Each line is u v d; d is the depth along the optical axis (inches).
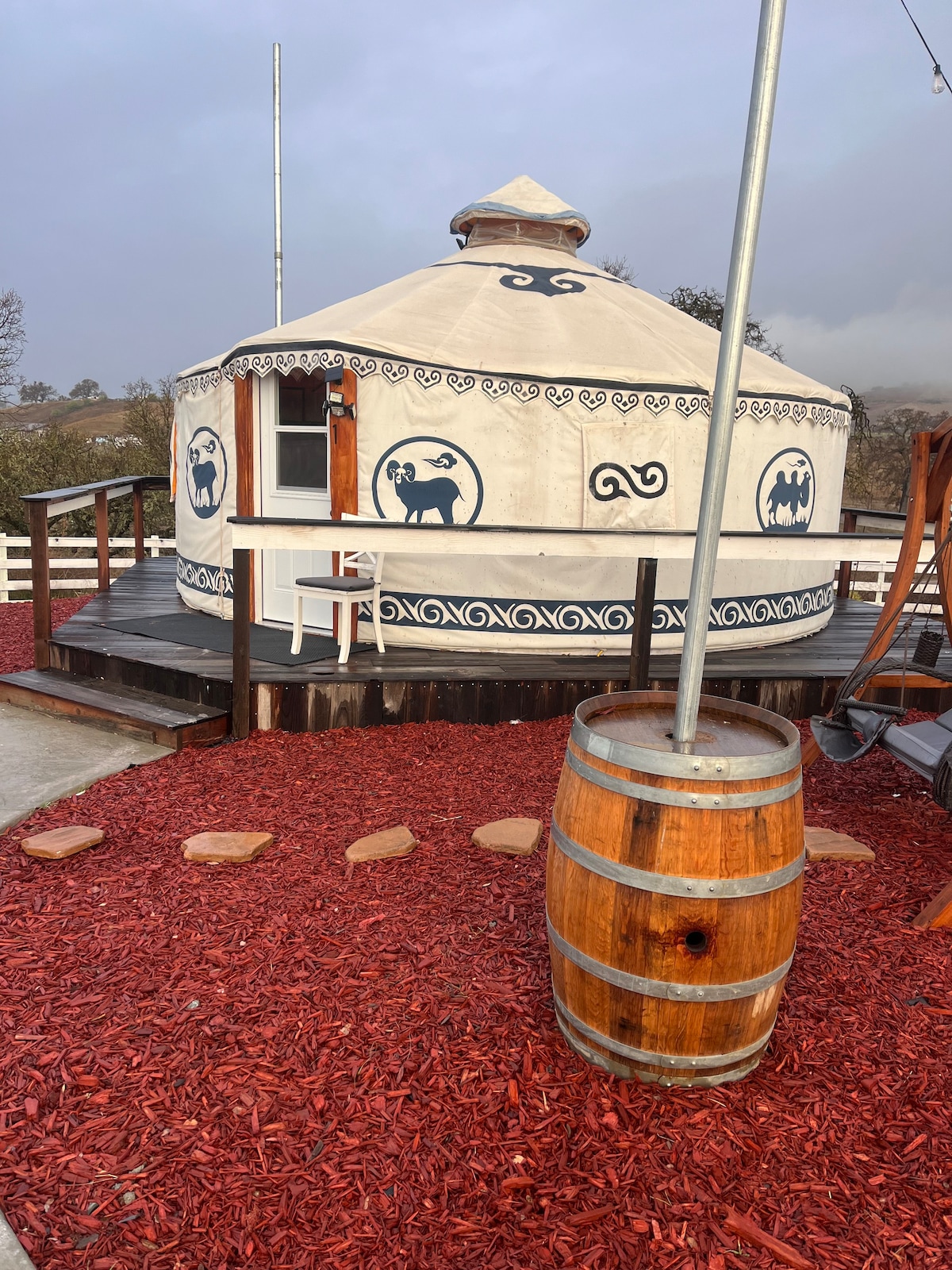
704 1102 85.1
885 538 213.5
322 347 224.4
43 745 192.5
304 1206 72.0
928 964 109.5
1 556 422.9
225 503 268.4
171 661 216.7
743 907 81.0
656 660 244.1
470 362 229.3
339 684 202.2
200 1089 84.8
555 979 92.4
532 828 144.9
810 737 204.7
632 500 238.5
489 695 209.5
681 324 295.3
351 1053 90.3
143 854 138.3
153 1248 68.1
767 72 71.7
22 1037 92.2
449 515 235.1
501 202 325.1
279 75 371.9
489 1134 80.1
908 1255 68.9
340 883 128.0
